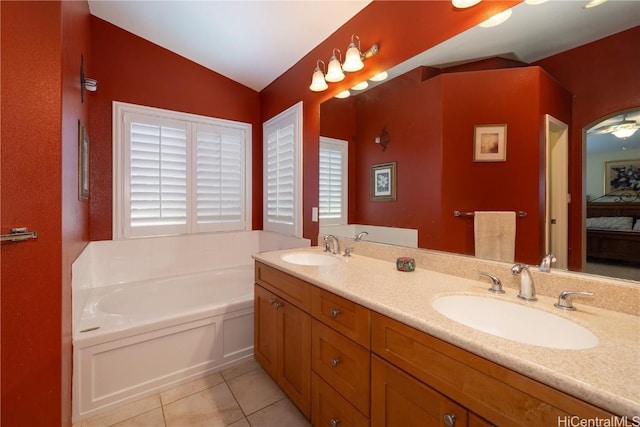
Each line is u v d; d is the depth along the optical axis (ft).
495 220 4.41
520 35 4.09
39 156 4.13
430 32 5.12
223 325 7.00
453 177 4.89
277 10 6.80
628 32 3.23
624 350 2.42
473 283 4.40
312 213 8.20
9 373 3.96
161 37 8.38
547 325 3.27
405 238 5.72
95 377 5.44
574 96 3.64
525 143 4.10
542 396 2.16
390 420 3.41
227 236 10.30
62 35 4.39
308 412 4.96
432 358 2.94
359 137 6.66
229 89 10.25
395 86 5.78
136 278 8.61
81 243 6.32
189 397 5.98
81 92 6.09
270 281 6.22
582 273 3.55
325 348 4.53
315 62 7.96
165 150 9.00
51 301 4.23
